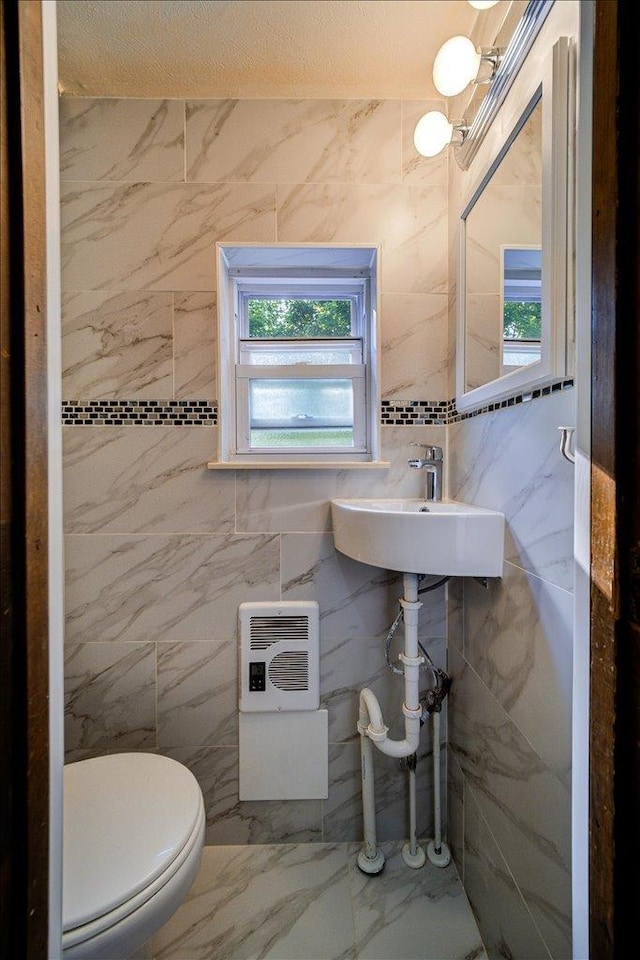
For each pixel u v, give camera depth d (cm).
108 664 123
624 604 34
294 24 102
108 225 122
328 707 125
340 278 138
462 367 111
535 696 75
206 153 121
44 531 34
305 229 122
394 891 110
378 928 101
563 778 66
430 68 114
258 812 124
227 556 124
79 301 122
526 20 71
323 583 125
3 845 30
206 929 101
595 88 36
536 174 72
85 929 63
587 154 41
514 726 82
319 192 122
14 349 31
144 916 67
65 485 123
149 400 123
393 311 125
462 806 112
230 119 121
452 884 111
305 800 124
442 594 125
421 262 124
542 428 72
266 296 145
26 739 32
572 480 63
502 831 88
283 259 131
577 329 44
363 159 122
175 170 121
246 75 116
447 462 125
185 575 124
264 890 110
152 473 124
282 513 125
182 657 124
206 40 106
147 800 85
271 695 122
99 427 123
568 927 64
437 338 125
